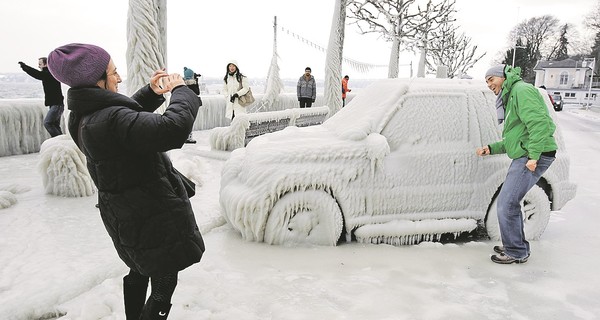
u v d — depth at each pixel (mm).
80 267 3391
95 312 2752
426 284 3348
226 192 4230
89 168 2098
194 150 9352
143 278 2447
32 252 3717
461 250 4078
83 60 1954
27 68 8094
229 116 10430
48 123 8469
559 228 4855
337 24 14820
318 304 2994
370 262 3738
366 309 2934
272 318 2812
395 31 22375
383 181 4129
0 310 2699
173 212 2113
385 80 4898
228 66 10258
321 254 3885
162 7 6852
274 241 4066
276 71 17562
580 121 24453
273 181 3967
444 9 23094
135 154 2006
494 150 4051
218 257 3785
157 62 6746
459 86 4527
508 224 3715
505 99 3799
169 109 2004
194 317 2727
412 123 4320
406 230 4121
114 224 2105
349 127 4406
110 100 1977
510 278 3480
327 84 15133
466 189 4281
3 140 8844
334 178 4047
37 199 5512
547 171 4391
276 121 10242
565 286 3348
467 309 2965
